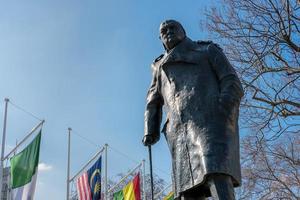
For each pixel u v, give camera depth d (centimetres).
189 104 497
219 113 484
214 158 462
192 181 476
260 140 1797
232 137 481
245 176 1905
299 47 1625
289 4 1608
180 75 516
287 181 1961
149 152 550
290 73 1642
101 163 2423
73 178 2541
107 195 2920
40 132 2009
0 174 2073
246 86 1653
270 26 1638
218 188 456
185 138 492
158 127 552
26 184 1953
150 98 555
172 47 536
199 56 517
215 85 504
